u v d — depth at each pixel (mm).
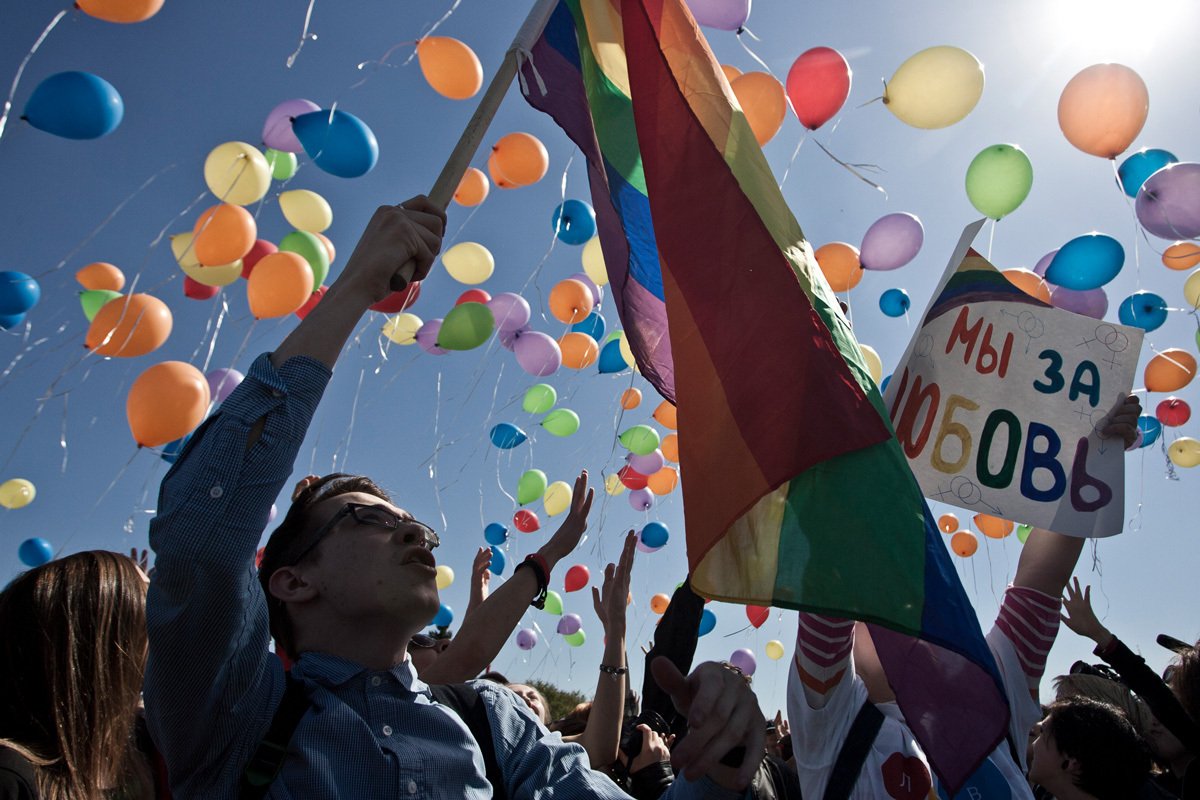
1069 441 2234
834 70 3152
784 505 1377
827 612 1275
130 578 1396
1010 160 3301
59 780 1192
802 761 1881
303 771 1244
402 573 1451
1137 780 2064
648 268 2043
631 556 2545
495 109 1679
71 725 1232
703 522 1385
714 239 1633
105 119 2939
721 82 1827
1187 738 2279
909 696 1381
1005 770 1898
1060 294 3551
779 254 1571
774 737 4090
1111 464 2209
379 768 1276
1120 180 3496
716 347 1534
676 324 1603
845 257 3641
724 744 1004
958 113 3129
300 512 1556
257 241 3721
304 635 1464
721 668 1069
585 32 2100
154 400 3051
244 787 1213
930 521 1357
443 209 1519
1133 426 2240
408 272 1366
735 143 1726
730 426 1438
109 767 1284
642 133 1811
